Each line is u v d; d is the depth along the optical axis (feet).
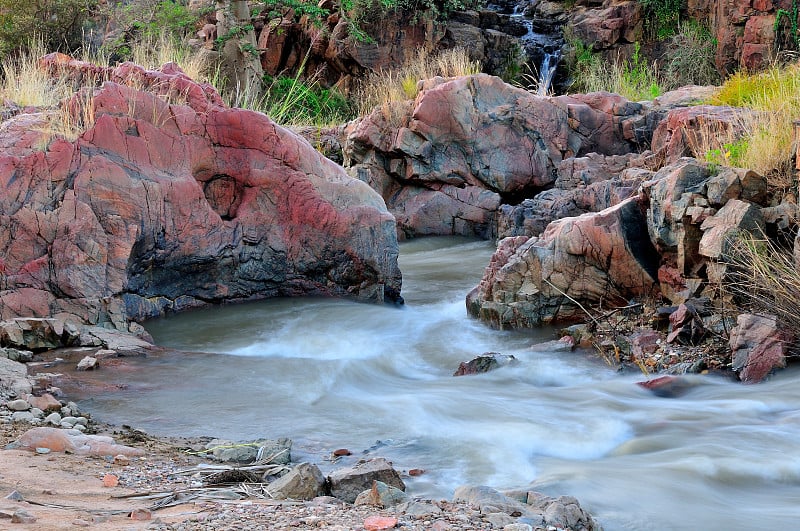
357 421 23.16
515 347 31.81
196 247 34.50
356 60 74.79
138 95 34.09
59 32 72.74
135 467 18.12
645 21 78.07
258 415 23.43
